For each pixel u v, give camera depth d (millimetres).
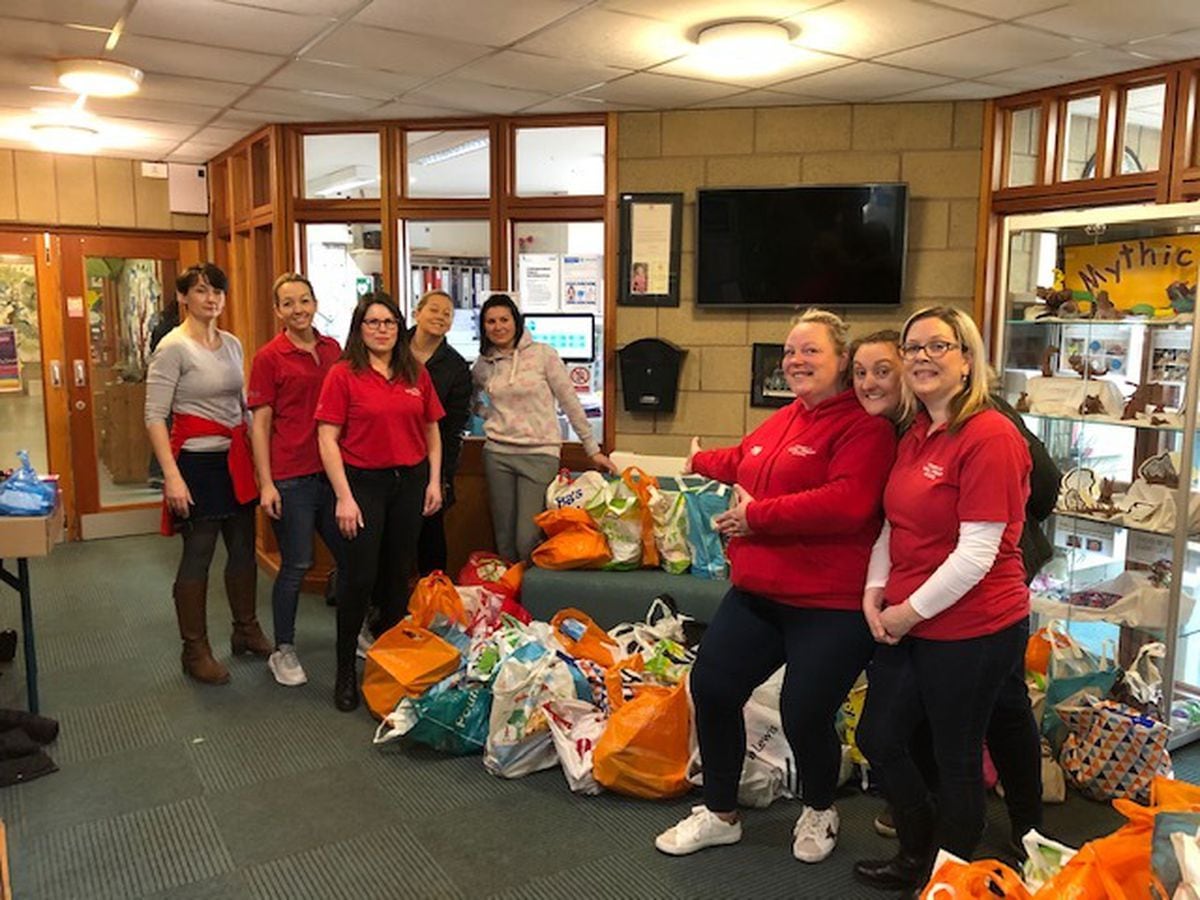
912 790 2152
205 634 3588
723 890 2266
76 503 6031
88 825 2537
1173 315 2912
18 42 3438
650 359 4508
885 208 4211
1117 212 2967
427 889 2266
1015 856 2369
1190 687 3285
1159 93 3805
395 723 2951
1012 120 4203
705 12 3041
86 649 3936
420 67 3732
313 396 3512
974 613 1947
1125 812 1519
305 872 2332
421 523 3492
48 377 5918
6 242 5742
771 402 4465
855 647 2154
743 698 2334
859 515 2080
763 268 4379
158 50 3531
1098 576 3225
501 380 3986
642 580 3598
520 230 4898
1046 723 2857
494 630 3311
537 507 3984
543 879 2309
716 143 4414
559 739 2764
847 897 2234
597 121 4527
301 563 3533
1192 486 2906
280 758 2943
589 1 2939
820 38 3301
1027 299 3371
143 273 6168
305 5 3008
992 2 2902
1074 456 3305
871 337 2148
